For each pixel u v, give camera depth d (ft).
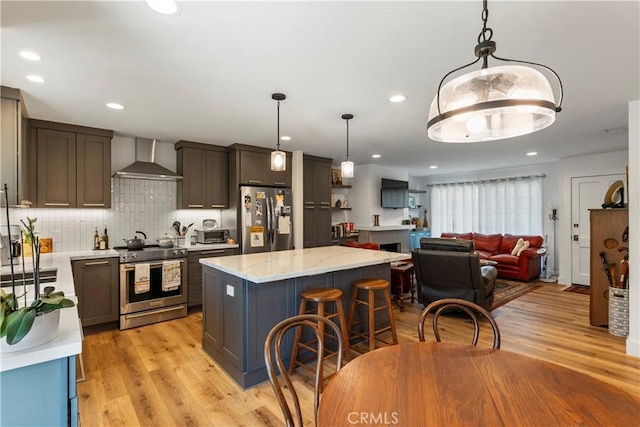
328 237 18.84
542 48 6.48
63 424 3.68
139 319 12.09
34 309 3.58
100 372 8.54
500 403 3.44
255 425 6.46
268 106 9.88
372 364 4.36
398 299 14.90
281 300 8.62
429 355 4.63
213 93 8.82
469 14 5.36
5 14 5.24
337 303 8.43
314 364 9.11
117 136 13.64
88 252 12.10
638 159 9.35
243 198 14.96
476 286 12.14
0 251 9.94
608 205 11.87
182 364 9.02
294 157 17.10
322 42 6.24
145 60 6.93
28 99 9.14
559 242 20.07
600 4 5.07
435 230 27.22
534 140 14.53
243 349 7.86
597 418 3.18
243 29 5.78
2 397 3.41
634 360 9.17
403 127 12.32
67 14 5.29
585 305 14.73
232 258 10.20
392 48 6.48
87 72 7.48
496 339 5.36
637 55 6.77
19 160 8.52
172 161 15.07
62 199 11.51
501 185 23.39
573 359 9.26
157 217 14.74
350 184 23.13
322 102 9.56
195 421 6.57
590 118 11.18
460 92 4.36
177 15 5.35
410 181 28.32
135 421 6.56
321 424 3.13
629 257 9.59
